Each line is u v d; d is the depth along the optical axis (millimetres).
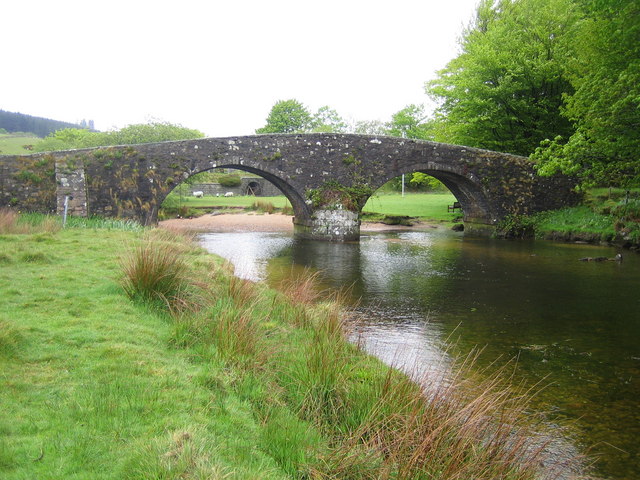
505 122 27984
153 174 20141
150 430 3250
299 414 4207
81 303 6059
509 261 16547
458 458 3398
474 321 9250
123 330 5238
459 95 27938
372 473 3326
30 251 8664
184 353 4922
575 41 20844
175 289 6625
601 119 16250
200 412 3650
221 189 49906
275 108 65250
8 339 4340
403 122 59812
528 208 25281
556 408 5684
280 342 5629
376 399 4406
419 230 27672
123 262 7738
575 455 4668
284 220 31172
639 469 4477
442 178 26078
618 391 6180
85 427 3217
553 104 26609
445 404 4035
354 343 6727
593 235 21688
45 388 3723
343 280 12969
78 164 19047
